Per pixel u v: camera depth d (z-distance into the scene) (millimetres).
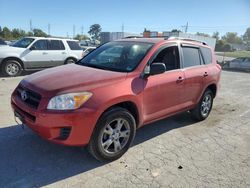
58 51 11828
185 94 4898
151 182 3322
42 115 3201
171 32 36875
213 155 4180
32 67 11180
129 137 3875
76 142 3299
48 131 3225
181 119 5828
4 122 4977
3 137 4297
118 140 3762
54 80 3568
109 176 3391
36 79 3734
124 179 3344
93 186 3162
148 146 4340
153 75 4141
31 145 4074
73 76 3688
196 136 4926
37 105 3324
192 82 4988
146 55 4184
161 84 4223
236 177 3576
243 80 14023
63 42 12078
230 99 8391
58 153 3877
